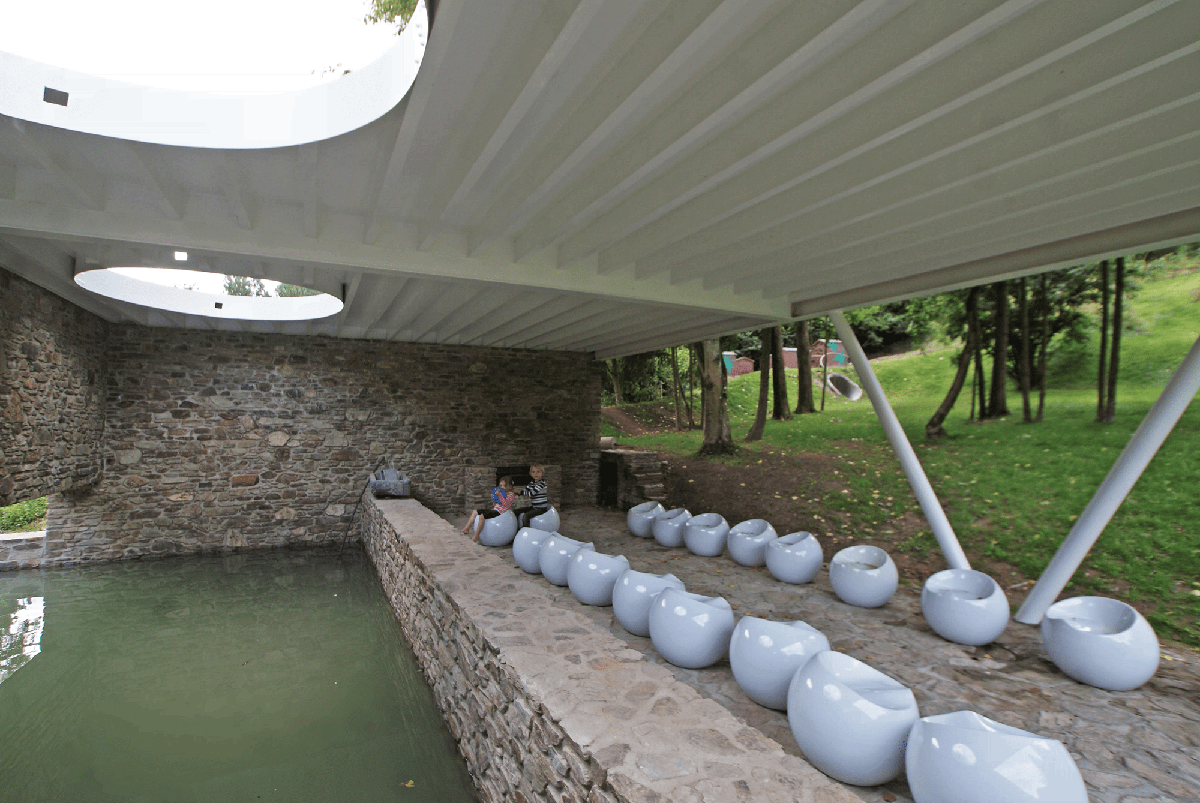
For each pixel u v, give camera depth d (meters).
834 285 5.68
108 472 7.89
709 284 5.78
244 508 8.59
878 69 2.14
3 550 7.50
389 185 3.33
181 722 4.00
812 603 5.06
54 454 6.19
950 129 2.67
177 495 8.24
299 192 3.84
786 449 10.88
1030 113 2.37
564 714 2.22
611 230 4.06
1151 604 5.59
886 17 1.83
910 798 2.31
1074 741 2.94
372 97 2.66
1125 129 2.72
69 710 4.14
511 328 8.29
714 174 3.00
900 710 2.26
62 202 3.52
